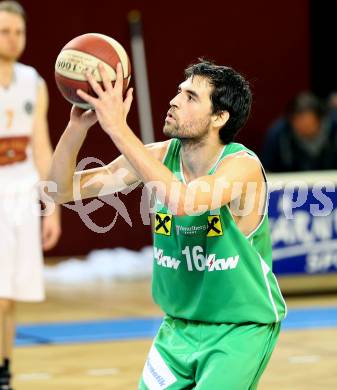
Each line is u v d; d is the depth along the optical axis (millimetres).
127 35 22562
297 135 19281
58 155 6918
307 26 23953
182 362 7059
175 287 7191
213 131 7016
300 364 12312
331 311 16297
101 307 16984
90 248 22500
